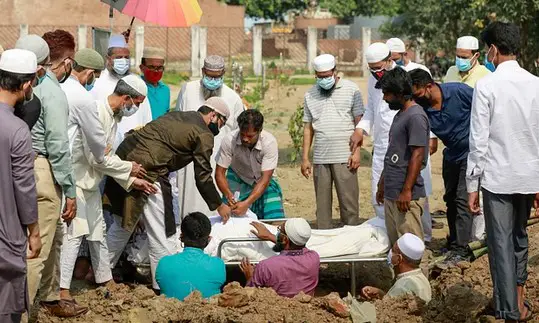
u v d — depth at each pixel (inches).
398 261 291.7
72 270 294.0
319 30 1886.1
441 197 483.5
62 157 267.7
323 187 383.2
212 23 1713.8
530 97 260.1
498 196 261.4
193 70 1449.3
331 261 310.2
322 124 379.2
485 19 729.6
